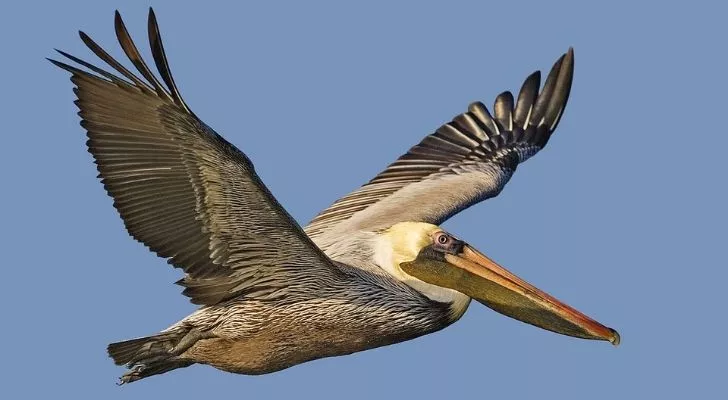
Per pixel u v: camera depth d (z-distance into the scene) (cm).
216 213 1309
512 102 1844
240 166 1259
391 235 1502
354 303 1420
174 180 1275
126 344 1373
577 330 1455
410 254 1484
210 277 1359
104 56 1213
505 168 1764
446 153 1767
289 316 1404
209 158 1259
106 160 1259
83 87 1240
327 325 1417
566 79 1850
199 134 1238
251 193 1288
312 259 1376
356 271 1437
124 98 1235
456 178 1727
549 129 1834
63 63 1229
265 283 1384
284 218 1312
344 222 1622
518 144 1811
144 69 1206
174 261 1328
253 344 1410
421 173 1730
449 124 1798
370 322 1433
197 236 1323
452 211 1652
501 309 1473
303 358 1444
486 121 1820
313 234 1603
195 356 1418
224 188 1285
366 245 1506
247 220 1319
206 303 1379
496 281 1471
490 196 1706
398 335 1455
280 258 1366
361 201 1661
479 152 1783
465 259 1482
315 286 1400
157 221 1293
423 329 1466
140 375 1421
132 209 1277
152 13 1177
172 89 1205
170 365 1429
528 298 1465
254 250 1349
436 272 1479
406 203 1658
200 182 1280
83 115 1248
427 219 1622
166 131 1246
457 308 1493
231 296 1385
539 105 1845
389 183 1702
